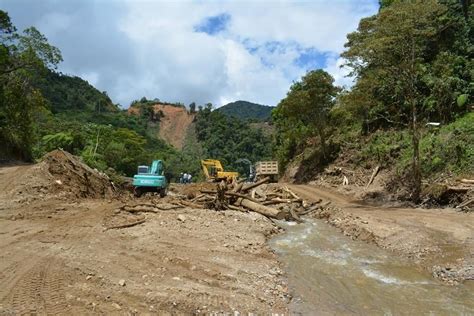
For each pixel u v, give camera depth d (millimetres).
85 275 8055
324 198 23578
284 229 15148
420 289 8828
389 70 20797
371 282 9273
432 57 30531
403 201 20859
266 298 7910
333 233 14531
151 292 7398
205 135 126312
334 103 36281
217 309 7094
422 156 22547
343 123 38812
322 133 36250
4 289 7195
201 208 16938
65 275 7992
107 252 9719
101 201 17047
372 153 29141
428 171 21359
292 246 12523
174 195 22438
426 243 12125
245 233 13070
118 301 6973
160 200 18406
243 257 10422
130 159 46969
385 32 19562
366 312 7652
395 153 26328
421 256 11125
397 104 30797
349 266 10461
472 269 9836
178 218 13648
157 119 146375
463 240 12273
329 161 35562
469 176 19078
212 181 32906
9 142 32500
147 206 15523
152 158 56719
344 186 27406
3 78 32156
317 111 36094
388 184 23594
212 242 11445
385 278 9555
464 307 7883
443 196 18422
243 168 99438
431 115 27734
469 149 20375
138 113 147000
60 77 111438
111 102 126688
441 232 13289
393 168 25141
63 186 17562
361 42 20812
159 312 6738
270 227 14617
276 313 7363
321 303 8023
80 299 6922
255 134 110000
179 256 9742
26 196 15805
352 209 19000
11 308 6430
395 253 11664
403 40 19672
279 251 11852
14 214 13484
